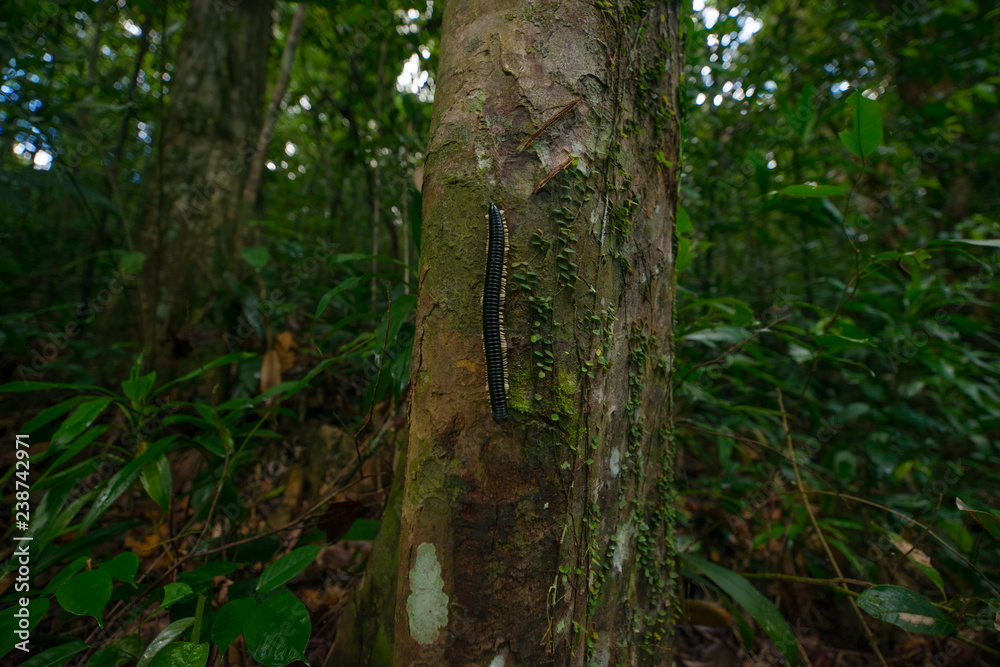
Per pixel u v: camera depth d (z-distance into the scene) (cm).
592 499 189
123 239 658
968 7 484
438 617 171
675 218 232
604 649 202
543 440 173
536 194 173
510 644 171
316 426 436
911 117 532
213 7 502
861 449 439
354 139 544
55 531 232
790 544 361
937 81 520
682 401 400
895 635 345
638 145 206
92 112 517
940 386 399
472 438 170
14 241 657
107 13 531
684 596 304
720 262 731
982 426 344
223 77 501
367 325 435
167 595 181
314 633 297
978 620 240
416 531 177
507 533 170
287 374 451
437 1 510
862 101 239
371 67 611
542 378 172
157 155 460
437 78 200
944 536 357
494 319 164
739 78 545
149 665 164
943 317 364
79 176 666
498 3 186
